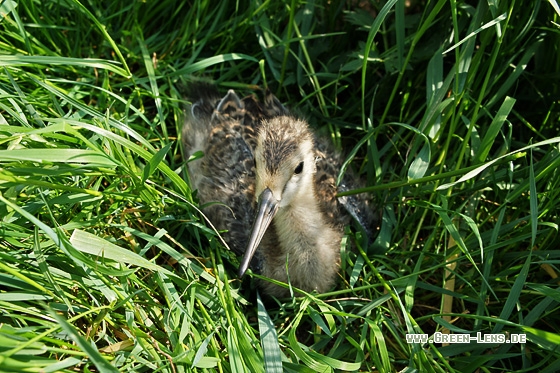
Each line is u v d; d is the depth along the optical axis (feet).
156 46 18.79
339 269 15.62
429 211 16.28
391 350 14.35
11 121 15.44
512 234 15.34
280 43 17.84
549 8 16.19
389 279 15.61
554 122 17.48
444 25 17.13
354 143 18.66
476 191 15.93
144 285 13.50
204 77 18.62
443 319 14.11
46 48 17.43
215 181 16.87
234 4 19.42
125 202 14.83
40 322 11.62
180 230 15.39
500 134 17.39
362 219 16.42
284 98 19.04
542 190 15.43
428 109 15.31
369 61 17.75
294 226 14.97
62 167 13.16
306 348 13.29
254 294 15.60
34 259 12.83
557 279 14.61
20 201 13.42
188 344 12.98
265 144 14.53
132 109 16.75
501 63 16.58
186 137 17.84
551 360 13.48
